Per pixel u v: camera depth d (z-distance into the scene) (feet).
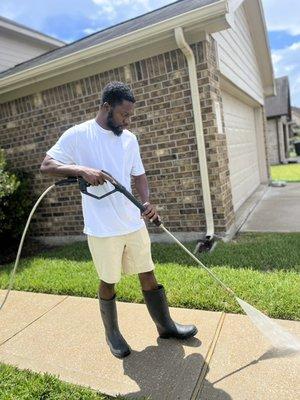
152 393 6.72
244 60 24.82
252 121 31.58
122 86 7.00
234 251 13.99
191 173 15.75
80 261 14.99
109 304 8.02
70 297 11.59
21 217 18.81
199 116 14.90
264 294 9.82
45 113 18.39
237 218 19.93
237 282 10.77
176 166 15.97
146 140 16.34
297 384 6.52
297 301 9.20
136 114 16.29
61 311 10.64
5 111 19.58
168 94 15.46
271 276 11.07
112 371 7.51
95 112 17.06
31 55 32.22
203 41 14.49
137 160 7.98
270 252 13.48
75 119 17.65
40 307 11.07
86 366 7.79
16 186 16.92
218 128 15.47
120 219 7.36
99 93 16.76
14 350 8.75
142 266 7.91
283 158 64.34
